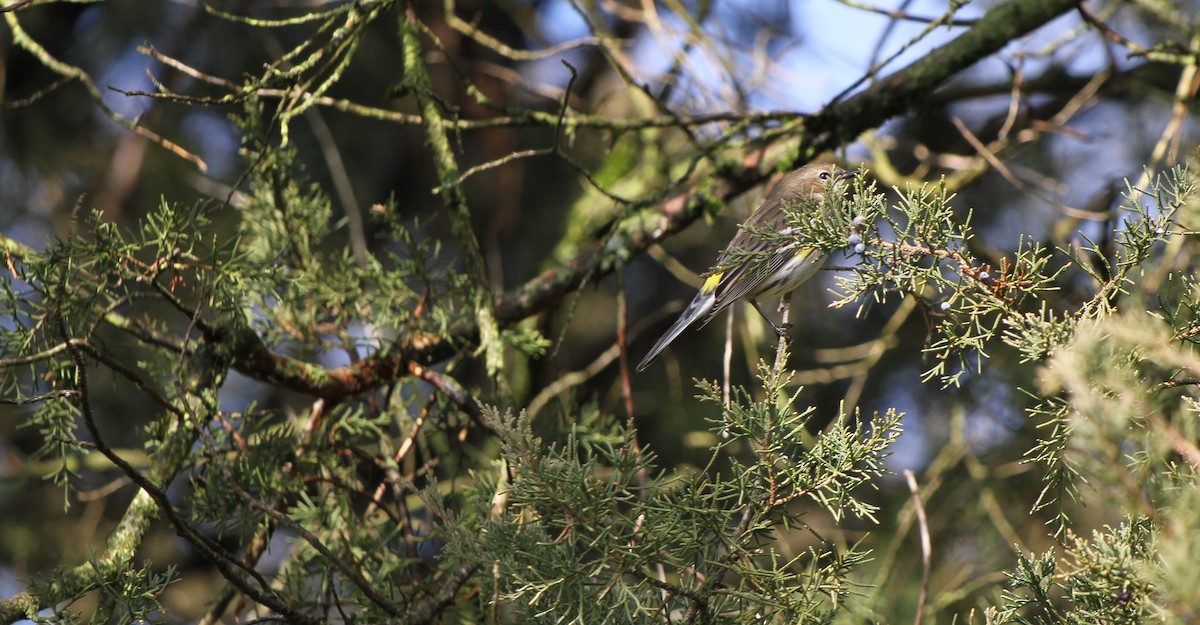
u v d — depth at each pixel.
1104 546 3.92
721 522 4.34
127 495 10.48
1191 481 3.78
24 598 5.45
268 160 7.22
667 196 8.14
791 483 4.56
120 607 5.50
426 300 7.41
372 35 11.49
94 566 5.36
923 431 10.73
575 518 4.31
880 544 9.84
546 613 4.32
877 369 10.91
